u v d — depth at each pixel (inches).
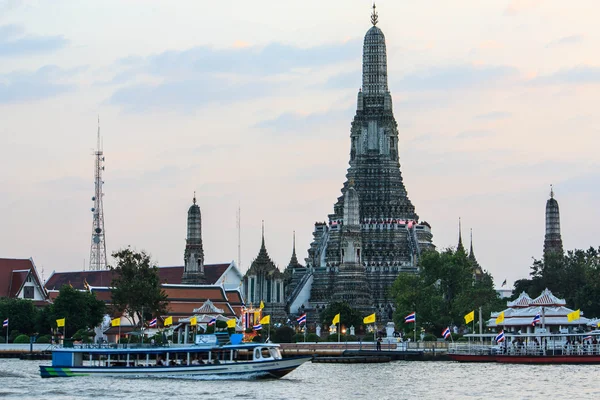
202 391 6752.0
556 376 7721.5
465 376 7780.5
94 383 7199.8
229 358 7455.7
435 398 6560.0
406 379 7588.6
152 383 7185.0
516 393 6761.8
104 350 7623.0
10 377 7741.1
